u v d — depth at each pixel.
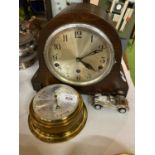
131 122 0.59
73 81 0.61
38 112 0.52
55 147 0.53
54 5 0.71
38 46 0.55
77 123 0.56
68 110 0.52
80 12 0.49
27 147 0.53
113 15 0.70
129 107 0.62
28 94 0.66
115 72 0.58
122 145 0.54
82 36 0.52
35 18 0.74
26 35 0.69
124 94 0.62
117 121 0.59
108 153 0.52
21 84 0.68
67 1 0.70
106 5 0.69
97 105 0.60
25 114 0.61
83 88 0.62
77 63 0.57
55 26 0.51
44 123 0.51
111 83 0.60
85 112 0.60
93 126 0.58
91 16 0.49
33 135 0.56
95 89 0.62
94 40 0.52
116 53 0.54
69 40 0.53
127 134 0.56
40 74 0.61
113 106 0.60
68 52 0.56
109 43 0.52
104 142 0.54
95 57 0.55
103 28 0.50
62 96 0.55
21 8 0.73
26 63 0.73
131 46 0.76
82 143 0.54
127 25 0.72
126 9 0.68
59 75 0.60
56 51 0.56
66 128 0.53
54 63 0.58
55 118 0.51
